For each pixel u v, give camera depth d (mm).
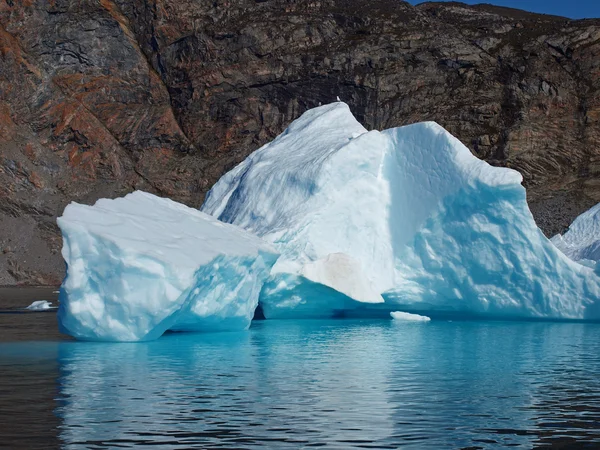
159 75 96188
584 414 10719
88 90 92875
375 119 91062
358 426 9891
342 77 91562
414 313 27438
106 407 10883
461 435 9500
